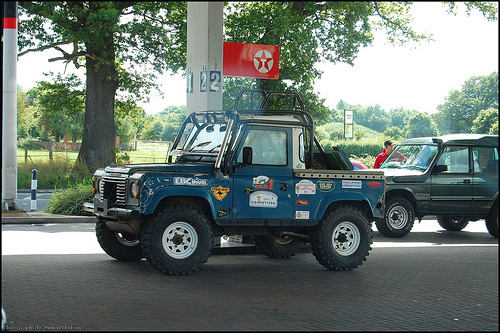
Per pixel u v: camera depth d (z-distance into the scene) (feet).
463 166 50.67
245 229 33.14
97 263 34.22
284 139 33.04
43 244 40.96
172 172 30.63
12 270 31.55
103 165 101.65
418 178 49.01
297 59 91.86
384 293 27.76
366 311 24.11
